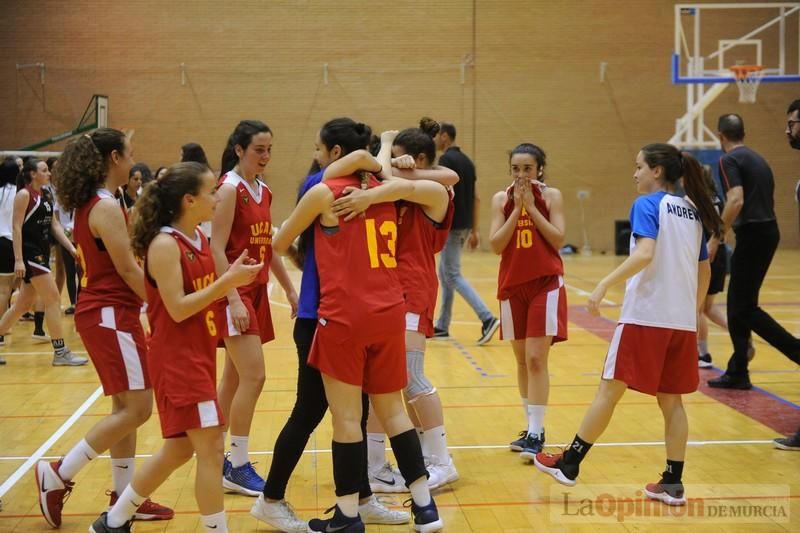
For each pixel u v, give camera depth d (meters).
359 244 4.59
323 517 5.12
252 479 5.58
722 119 8.09
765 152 23.59
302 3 23.06
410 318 5.62
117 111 22.81
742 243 7.98
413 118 23.52
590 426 5.33
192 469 6.07
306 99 23.23
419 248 5.58
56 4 22.47
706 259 5.45
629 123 23.61
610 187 23.80
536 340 6.21
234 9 22.92
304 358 4.84
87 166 4.79
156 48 22.78
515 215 6.14
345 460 4.61
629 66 23.47
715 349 10.59
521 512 5.20
